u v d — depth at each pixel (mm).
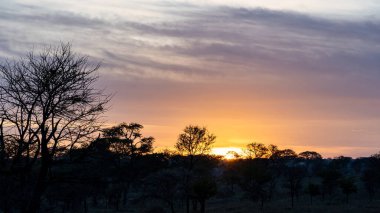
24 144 17062
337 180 84250
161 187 56094
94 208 69688
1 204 18562
